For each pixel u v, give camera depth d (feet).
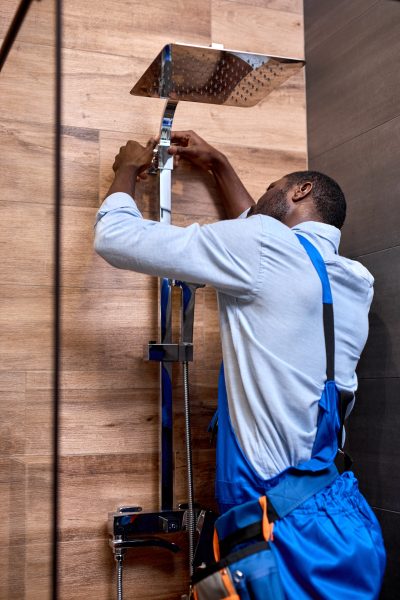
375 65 5.49
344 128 5.85
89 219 5.61
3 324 4.30
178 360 5.37
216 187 5.99
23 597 3.68
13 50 4.25
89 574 5.30
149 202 5.76
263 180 6.16
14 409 4.02
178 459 5.63
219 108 6.09
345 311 4.65
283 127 6.29
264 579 3.80
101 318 5.55
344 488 4.23
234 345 4.43
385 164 5.36
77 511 5.33
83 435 5.41
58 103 3.43
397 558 5.11
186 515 5.32
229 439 4.44
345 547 3.99
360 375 5.62
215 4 6.17
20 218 4.04
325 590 3.88
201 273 4.33
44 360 3.58
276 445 4.22
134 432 5.52
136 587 5.43
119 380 5.53
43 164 3.66
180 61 4.87
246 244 4.32
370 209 5.54
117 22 5.86
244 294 4.35
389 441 5.24
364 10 5.65
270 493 4.04
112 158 5.72
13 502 3.97
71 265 5.53
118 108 5.78
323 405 4.33
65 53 5.70
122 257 4.48
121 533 5.18
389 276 5.31
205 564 4.77
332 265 4.62
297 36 6.41
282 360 4.29
